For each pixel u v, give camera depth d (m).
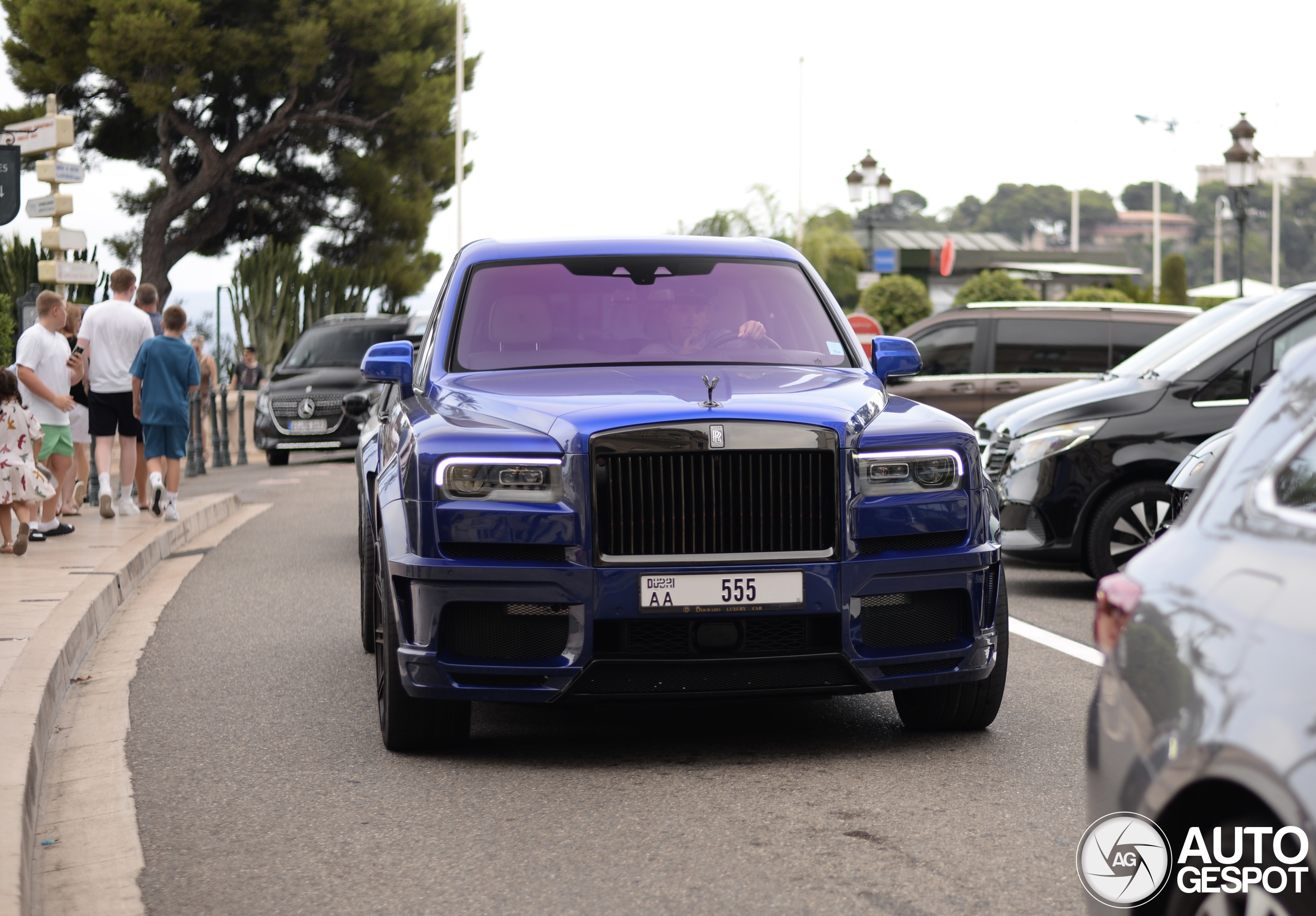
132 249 45.97
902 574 5.46
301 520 15.12
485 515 5.38
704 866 4.32
